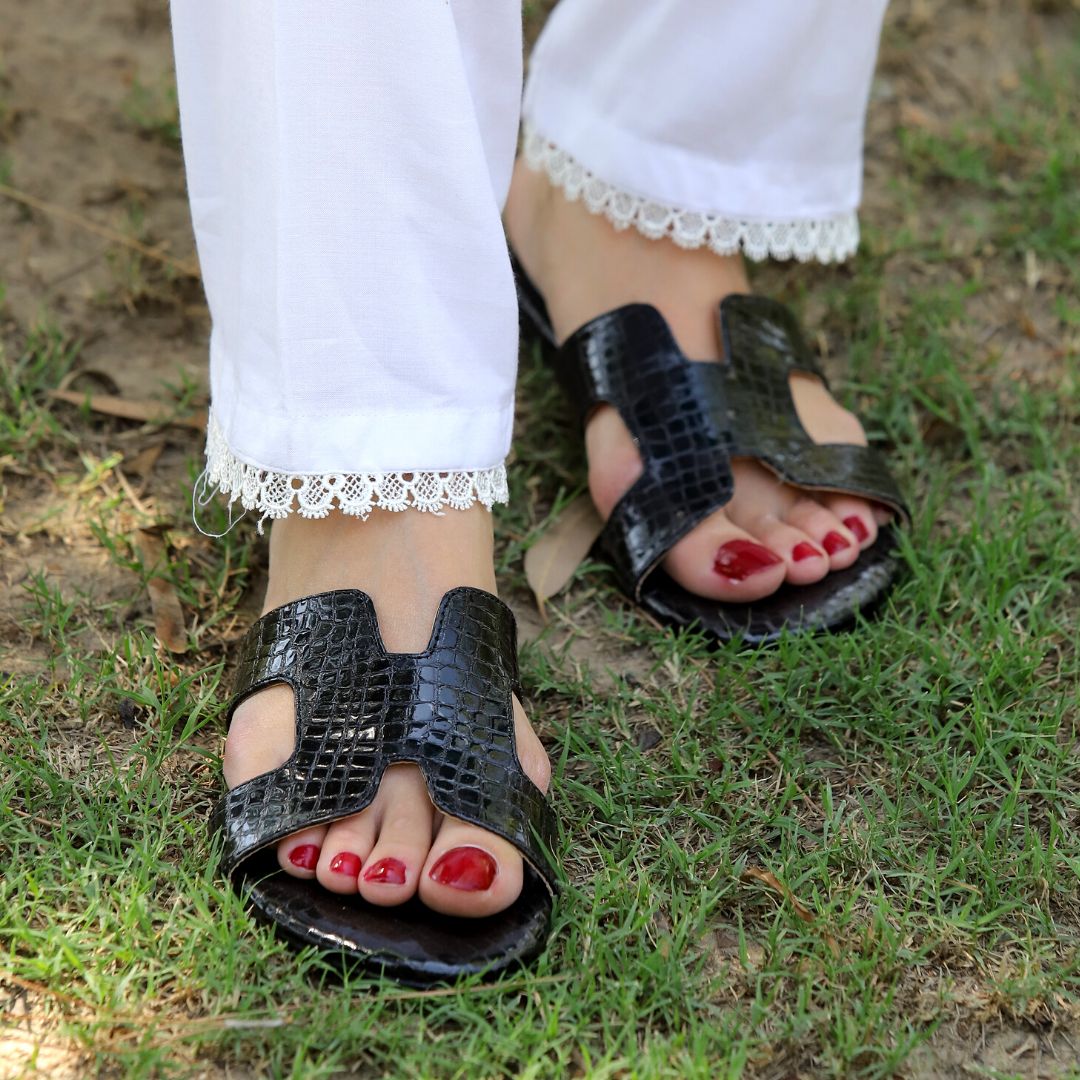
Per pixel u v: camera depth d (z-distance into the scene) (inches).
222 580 54.7
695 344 58.1
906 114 90.4
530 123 63.3
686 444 54.6
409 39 38.6
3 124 80.1
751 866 44.6
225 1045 37.0
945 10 101.3
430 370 42.4
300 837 40.4
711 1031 37.9
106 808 44.1
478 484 44.8
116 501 58.5
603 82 57.9
